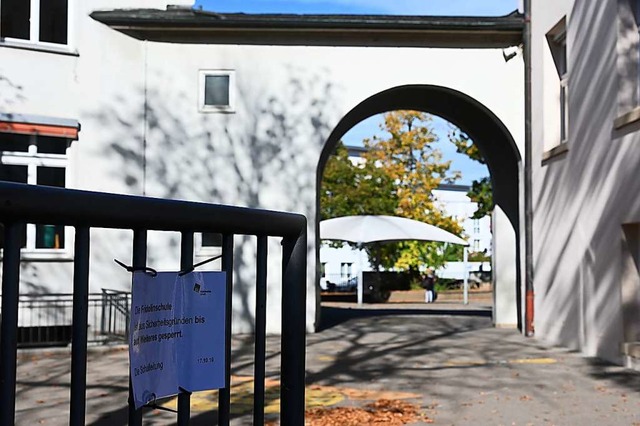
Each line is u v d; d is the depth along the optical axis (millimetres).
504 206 17078
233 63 15516
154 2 15477
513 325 17062
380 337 15047
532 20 14992
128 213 1986
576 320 12789
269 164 15523
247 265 15258
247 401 8555
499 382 9953
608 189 11406
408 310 23859
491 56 15680
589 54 12109
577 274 12688
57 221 1801
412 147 37156
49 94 14531
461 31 15297
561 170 13398
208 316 2322
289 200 15539
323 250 45844
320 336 15211
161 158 15328
